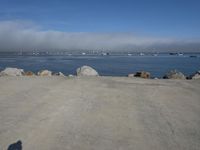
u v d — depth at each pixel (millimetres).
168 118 6785
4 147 4750
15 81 13031
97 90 10500
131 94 9773
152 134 5586
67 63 72312
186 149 4848
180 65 67062
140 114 7105
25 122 6191
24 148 4730
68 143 5000
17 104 7992
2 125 5945
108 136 5418
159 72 42812
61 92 10016
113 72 41812
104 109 7520
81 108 7578
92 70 18047
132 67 56750
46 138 5219
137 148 4852
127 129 5875
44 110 7305
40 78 14430
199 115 7133
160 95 9695
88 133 5559
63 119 6477
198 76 16797
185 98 9281
